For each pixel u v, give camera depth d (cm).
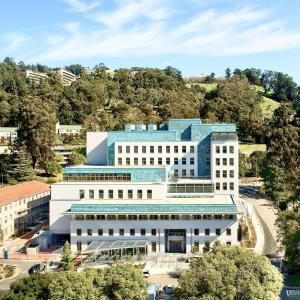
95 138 16425
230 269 7219
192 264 8069
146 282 7300
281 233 11000
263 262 7531
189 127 16388
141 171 13975
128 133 15950
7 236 13875
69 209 12850
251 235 13262
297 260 9906
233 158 15112
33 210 15588
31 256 12012
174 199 13262
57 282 6912
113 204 12281
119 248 11425
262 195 18700
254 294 7069
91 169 13962
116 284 6988
